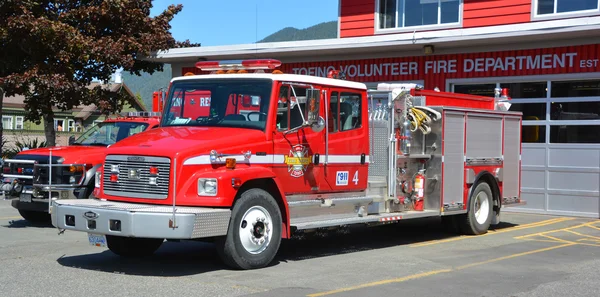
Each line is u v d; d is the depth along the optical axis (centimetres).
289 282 750
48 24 1714
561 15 1587
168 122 934
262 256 824
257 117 862
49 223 1248
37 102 1914
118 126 1294
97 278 766
